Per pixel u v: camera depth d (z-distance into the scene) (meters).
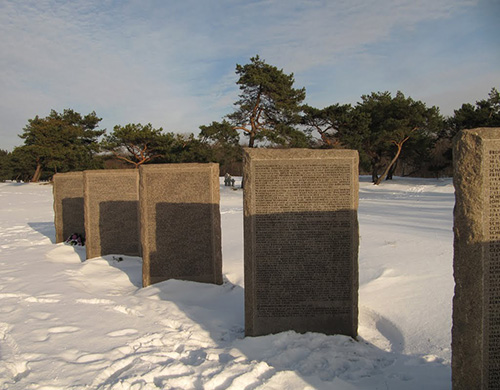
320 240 4.33
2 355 3.55
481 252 2.74
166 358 3.58
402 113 31.97
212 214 6.21
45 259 8.08
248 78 24.95
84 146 34.59
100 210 8.12
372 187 32.41
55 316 4.59
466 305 2.78
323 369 3.43
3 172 48.41
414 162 39.69
